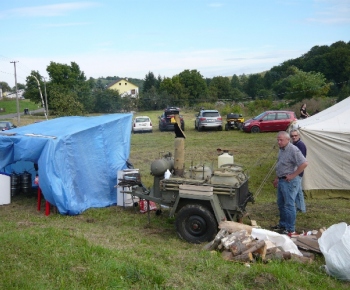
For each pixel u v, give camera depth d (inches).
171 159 300.4
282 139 263.9
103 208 364.5
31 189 427.2
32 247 223.0
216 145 774.5
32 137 349.1
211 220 255.6
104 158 380.8
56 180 338.0
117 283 176.9
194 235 262.5
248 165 565.9
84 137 365.7
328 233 215.5
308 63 2632.9
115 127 400.8
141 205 341.7
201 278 189.3
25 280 178.5
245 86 2886.3
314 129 393.4
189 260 214.1
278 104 1647.4
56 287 174.1
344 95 1492.4
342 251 195.9
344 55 2484.0
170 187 273.0
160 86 2474.2
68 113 1272.1
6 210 358.6
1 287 171.2
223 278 189.2
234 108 1587.1
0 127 1010.7
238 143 791.7
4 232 272.8
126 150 409.1
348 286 190.2
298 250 231.5
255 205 361.1
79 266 195.3
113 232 285.3
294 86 1747.0
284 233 267.7
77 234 263.0
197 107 1931.6
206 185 260.4
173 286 177.8
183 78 2500.0
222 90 2581.2
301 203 313.0
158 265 201.5
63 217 335.0
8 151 359.3
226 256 220.1
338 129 389.1
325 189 399.5
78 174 357.1
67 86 2043.6
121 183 342.3
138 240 265.4
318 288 184.9
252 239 229.1
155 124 1330.0
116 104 2058.3
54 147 339.3
